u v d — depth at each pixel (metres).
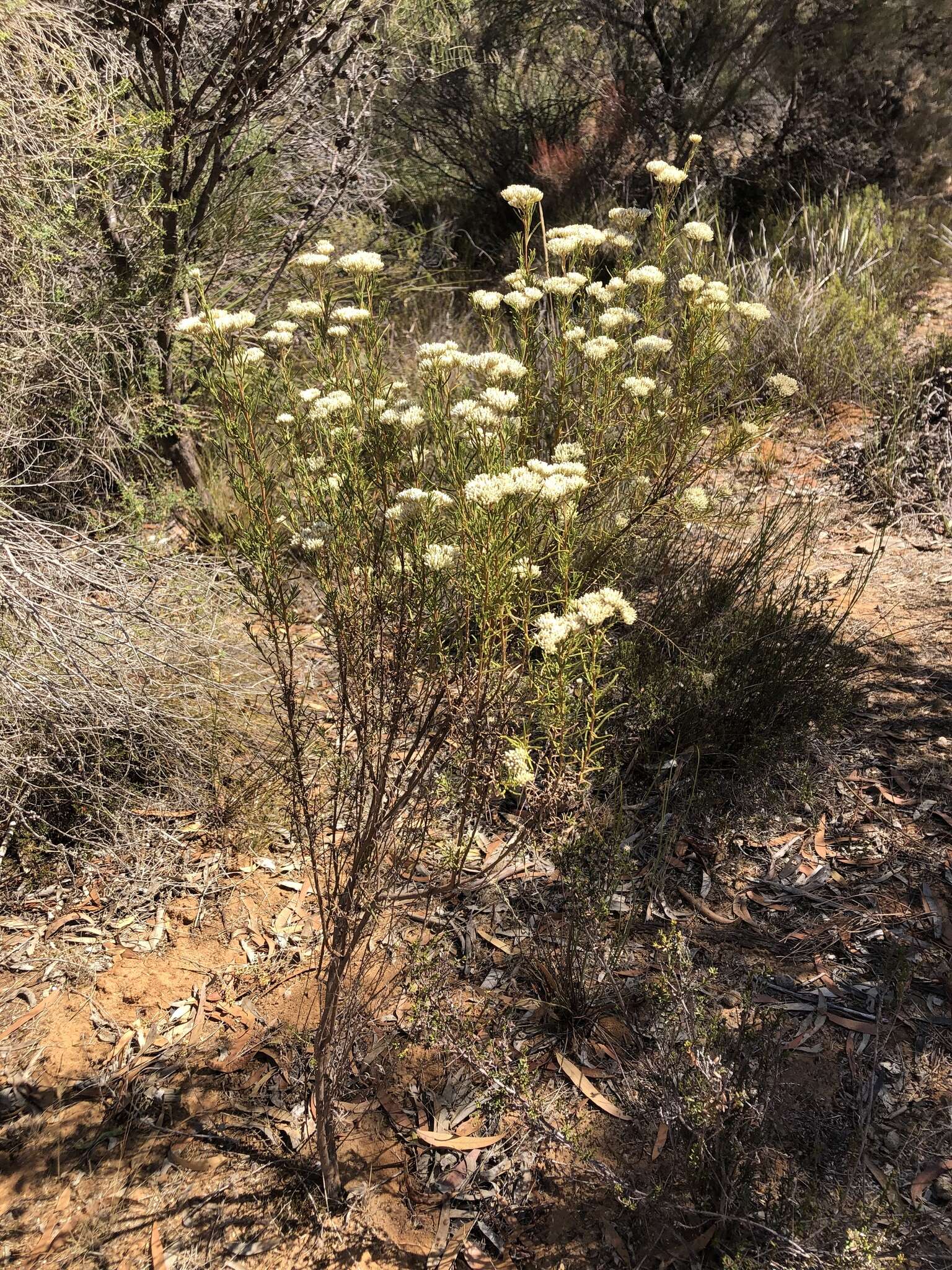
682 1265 1.80
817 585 3.45
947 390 4.79
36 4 3.19
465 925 2.49
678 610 3.29
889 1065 2.11
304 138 4.89
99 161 3.39
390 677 1.96
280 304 4.67
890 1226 1.70
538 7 7.08
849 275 6.00
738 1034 2.03
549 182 6.90
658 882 2.55
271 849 2.77
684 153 7.02
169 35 3.58
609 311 2.52
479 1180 1.98
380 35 4.74
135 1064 2.24
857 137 7.40
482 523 1.76
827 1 6.84
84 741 2.84
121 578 3.00
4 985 2.42
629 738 2.93
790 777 2.83
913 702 3.13
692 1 6.96
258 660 3.19
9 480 3.45
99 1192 2.01
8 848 2.77
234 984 2.41
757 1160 1.86
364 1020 2.10
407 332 5.48
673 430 2.77
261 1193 1.99
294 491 2.34
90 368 3.52
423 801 2.41
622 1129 2.03
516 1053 2.19
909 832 2.68
